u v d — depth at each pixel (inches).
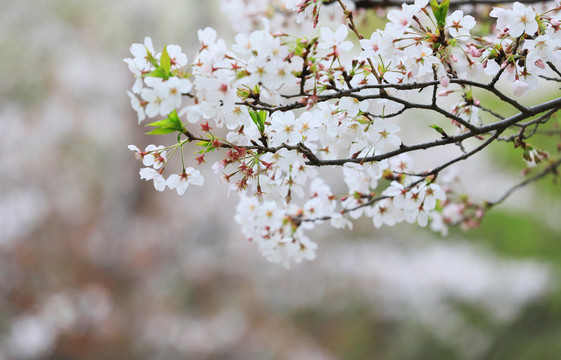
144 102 50.0
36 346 241.4
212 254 309.4
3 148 307.4
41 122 326.3
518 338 277.1
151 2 353.7
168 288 291.0
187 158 321.4
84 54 357.4
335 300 321.1
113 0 356.8
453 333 293.7
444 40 53.8
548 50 52.4
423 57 54.4
